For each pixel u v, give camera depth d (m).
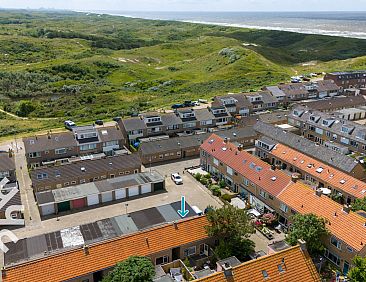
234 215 50.38
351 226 48.44
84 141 87.00
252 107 120.38
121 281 38.94
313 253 49.44
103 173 75.00
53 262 43.84
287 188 59.06
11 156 75.88
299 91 135.12
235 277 39.06
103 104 154.00
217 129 102.31
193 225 52.00
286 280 40.44
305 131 101.88
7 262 46.69
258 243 54.97
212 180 75.81
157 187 72.00
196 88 175.00
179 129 101.38
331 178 66.94
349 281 44.22
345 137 90.00
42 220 61.84
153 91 179.00
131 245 47.72
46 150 83.12
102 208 65.75
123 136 91.69
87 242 50.62
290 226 54.50
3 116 140.75
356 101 124.44
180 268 48.06
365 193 60.47
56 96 172.62
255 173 65.62
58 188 70.12
